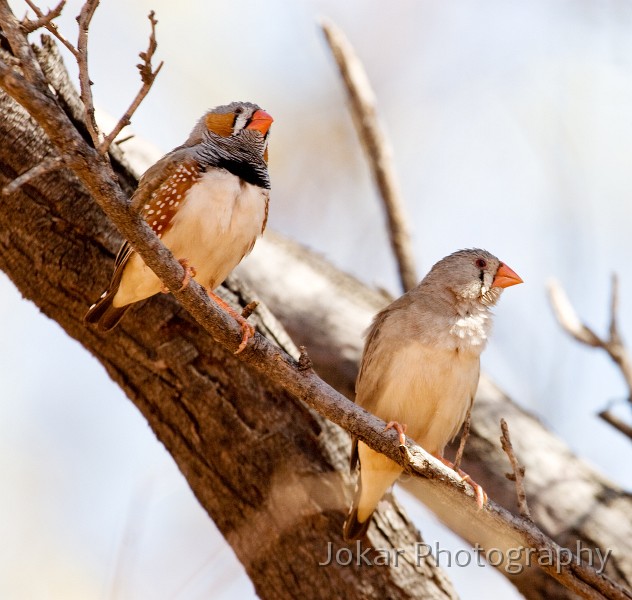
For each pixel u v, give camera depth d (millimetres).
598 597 7316
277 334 9125
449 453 10734
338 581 8750
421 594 8938
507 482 10430
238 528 8898
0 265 8477
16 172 8023
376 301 12727
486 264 9906
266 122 9227
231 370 8633
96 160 6094
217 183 8609
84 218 8258
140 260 7852
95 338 8680
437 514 9930
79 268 8359
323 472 8875
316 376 7477
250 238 8859
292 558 8797
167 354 8539
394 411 9297
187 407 8680
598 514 10109
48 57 8133
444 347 9242
